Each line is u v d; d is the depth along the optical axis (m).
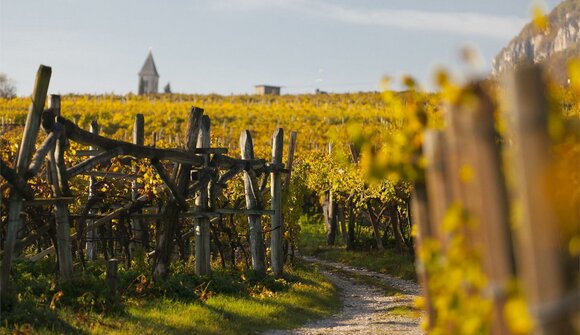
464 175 3.85
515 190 3.62
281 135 23.67
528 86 3.27
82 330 11.71
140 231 22.09
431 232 4.68
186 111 98.50
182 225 23.33
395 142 4.73
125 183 22.52
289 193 27.14
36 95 11.83
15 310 11.42
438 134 4.22
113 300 13.85
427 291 4.71
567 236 3.46
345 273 32.91
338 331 15.93
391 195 31.70
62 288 13.77
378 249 38.88
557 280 3.22
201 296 17.27
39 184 16.50
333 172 36.25
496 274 3.68
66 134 13.69
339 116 95.12
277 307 17.97
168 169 22.34
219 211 21.27
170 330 13.12
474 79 3.81
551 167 3.27
